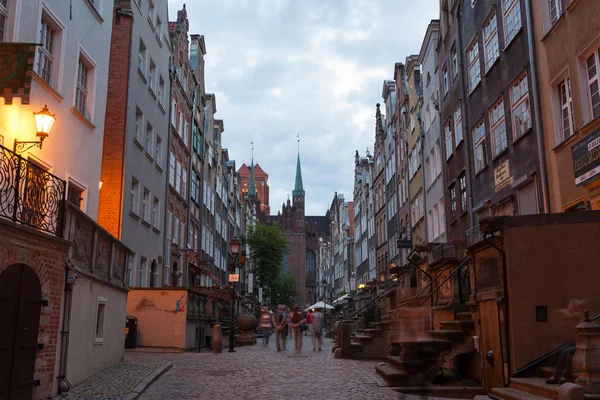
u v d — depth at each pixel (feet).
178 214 112.37
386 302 71.26
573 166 43.37
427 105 100.94
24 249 28.66
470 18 69.72
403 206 128.88
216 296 98.53
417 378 38.88
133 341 71.05
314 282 471.62
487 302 36.55
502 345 33.40
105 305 44.70
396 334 29.89
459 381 40.68
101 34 57.72
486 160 64.13
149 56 90.94
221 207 178.70
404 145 126.62
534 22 50.60
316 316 79.71
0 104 38.50
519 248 32.73
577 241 32.27
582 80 42.52
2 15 39.91
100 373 42.73
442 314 49.98
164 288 75.20
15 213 28.81
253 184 477.77
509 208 57.06
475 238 42.19
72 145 50.29
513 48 55.36
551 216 32.81
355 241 229.86
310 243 481.05
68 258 34.83
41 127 38.91
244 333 105.91
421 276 59.11
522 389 29.35
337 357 62.03
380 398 33.96
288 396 34.60
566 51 44.65
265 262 222.89
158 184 95.71
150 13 93.86
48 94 45.32
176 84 110.73
